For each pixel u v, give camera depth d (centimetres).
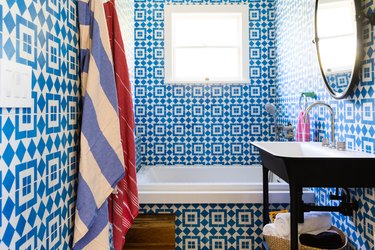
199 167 322
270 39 331
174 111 334
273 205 226
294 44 267
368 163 122
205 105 333
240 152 333
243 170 320
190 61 338
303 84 245
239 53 335
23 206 82
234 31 337
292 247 125
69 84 116
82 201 115
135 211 152
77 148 125
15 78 78
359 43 148
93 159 118
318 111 213
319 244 150
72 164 120
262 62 331
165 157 334
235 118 333
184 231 224
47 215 97
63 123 110
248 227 222
